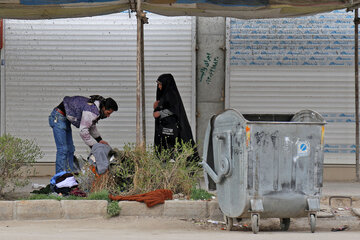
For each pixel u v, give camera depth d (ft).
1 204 71.72
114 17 113.09
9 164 79.82
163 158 81.15
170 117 94.07
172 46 113.29
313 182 61.36
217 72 113.70
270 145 60.64
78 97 88.58
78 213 72.54
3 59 112.57
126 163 79.41
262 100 112.88
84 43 113.19
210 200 75.77
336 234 61.36
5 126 112.78
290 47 112.47
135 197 74.13
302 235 59.36
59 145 88.33
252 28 112.68
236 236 58.03
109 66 113.19
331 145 112.57
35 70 112.88
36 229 64.54
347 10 100.89
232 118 63.21
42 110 113.09
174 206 73.56
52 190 81.41
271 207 60.70
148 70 113.39
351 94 112.47
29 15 99.04
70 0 89.81
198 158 91.56
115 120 113.09
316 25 112.27
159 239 54.54
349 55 112.16
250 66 112.78
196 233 62.44
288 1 89.56
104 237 56.39
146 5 94.12
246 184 60.08
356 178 108.37
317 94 112.57
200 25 113.60
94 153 79.46
